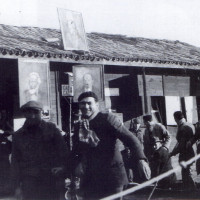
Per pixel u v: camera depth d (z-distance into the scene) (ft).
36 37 48.16
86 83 42.04
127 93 48.47
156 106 51.62
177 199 33.35
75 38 43.37
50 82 41.68
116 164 17.39
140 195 35.24
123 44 55.06
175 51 57.98
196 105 55.67
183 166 15.46
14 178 19.15
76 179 26.08
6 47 37.22
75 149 18.12
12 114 38.81
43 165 18.90
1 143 37.35
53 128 19.33
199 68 52.80
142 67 48.60
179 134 36.91
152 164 38.34
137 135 41.52
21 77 37.09
